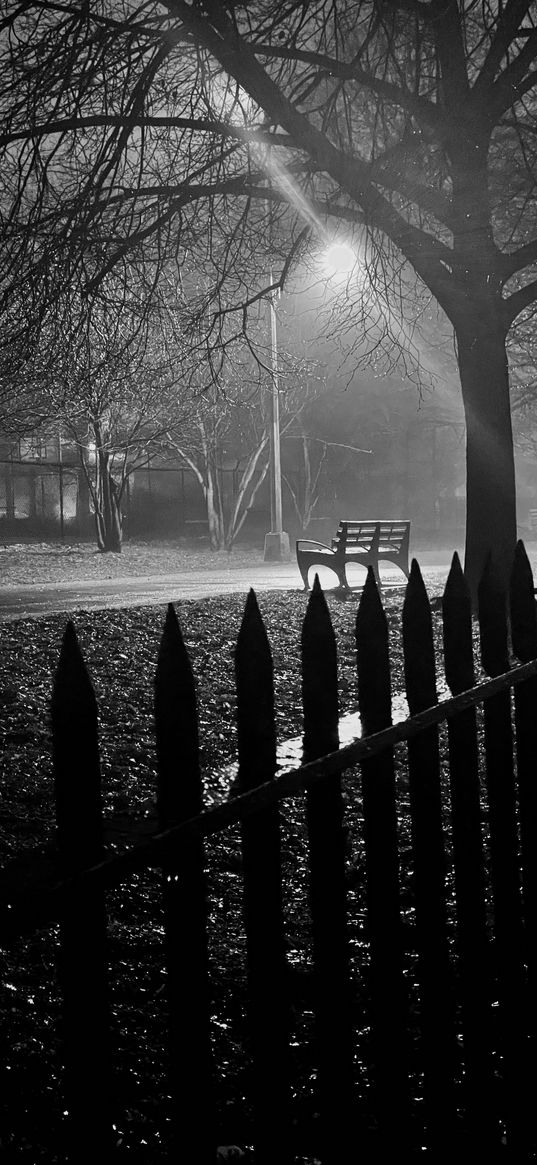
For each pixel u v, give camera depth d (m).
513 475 13.16
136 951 3.92
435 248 12.60
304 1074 3.14
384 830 2.36
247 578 23.59
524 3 11.53
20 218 12.20
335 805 2.13
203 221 13.88
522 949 3.25
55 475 45.81
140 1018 3.40
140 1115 2.81
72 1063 1.50
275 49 11.27
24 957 3.82
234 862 4.91
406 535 18.36
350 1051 2.20
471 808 2.75
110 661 10.08
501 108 11.98
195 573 27.41
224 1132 2.80
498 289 13.05
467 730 2.74
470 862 2.76
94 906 1.49
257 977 1.93
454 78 11.90
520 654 3.27
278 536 32.66
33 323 12.39
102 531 36.44
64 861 1.48
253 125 12.46
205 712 7.75
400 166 11.98
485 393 13.07
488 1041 2.79
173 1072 1.71
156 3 11.41
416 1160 2.63
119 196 12.25
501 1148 2.80
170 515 48.16
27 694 8.61
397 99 11.32
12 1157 2.60
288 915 4.34
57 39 11.28
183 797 1.69
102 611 14.27
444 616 2.70
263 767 1.93
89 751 1.50
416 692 2.52
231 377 31.05
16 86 11.38
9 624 12.89
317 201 13.23
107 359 14.11
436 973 2.56
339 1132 2.18
